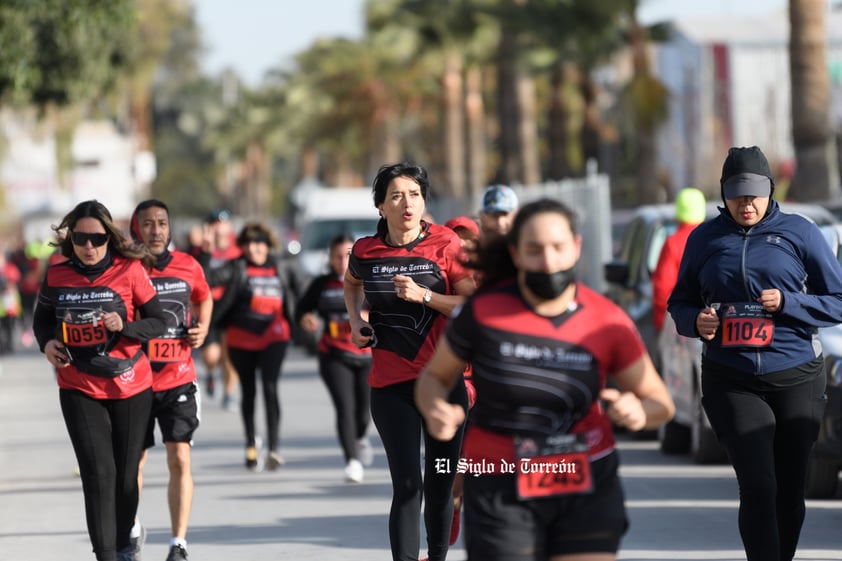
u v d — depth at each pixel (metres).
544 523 11.98
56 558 21.52
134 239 20.78
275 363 30.31
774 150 99.62
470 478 12.14
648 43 82.06
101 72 61.59
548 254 11.69
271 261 30.55
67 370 18.31
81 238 18.08
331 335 28.30
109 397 18.36
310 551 21.34
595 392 12.00
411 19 112.88
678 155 110.69
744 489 16.36
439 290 17.77
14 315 69.75
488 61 112.94
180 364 20.16
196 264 20.89
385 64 153.38
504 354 11.89
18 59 50.62
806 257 16.97
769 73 108.88
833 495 24.62
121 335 18.41
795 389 16.83
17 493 28.23
